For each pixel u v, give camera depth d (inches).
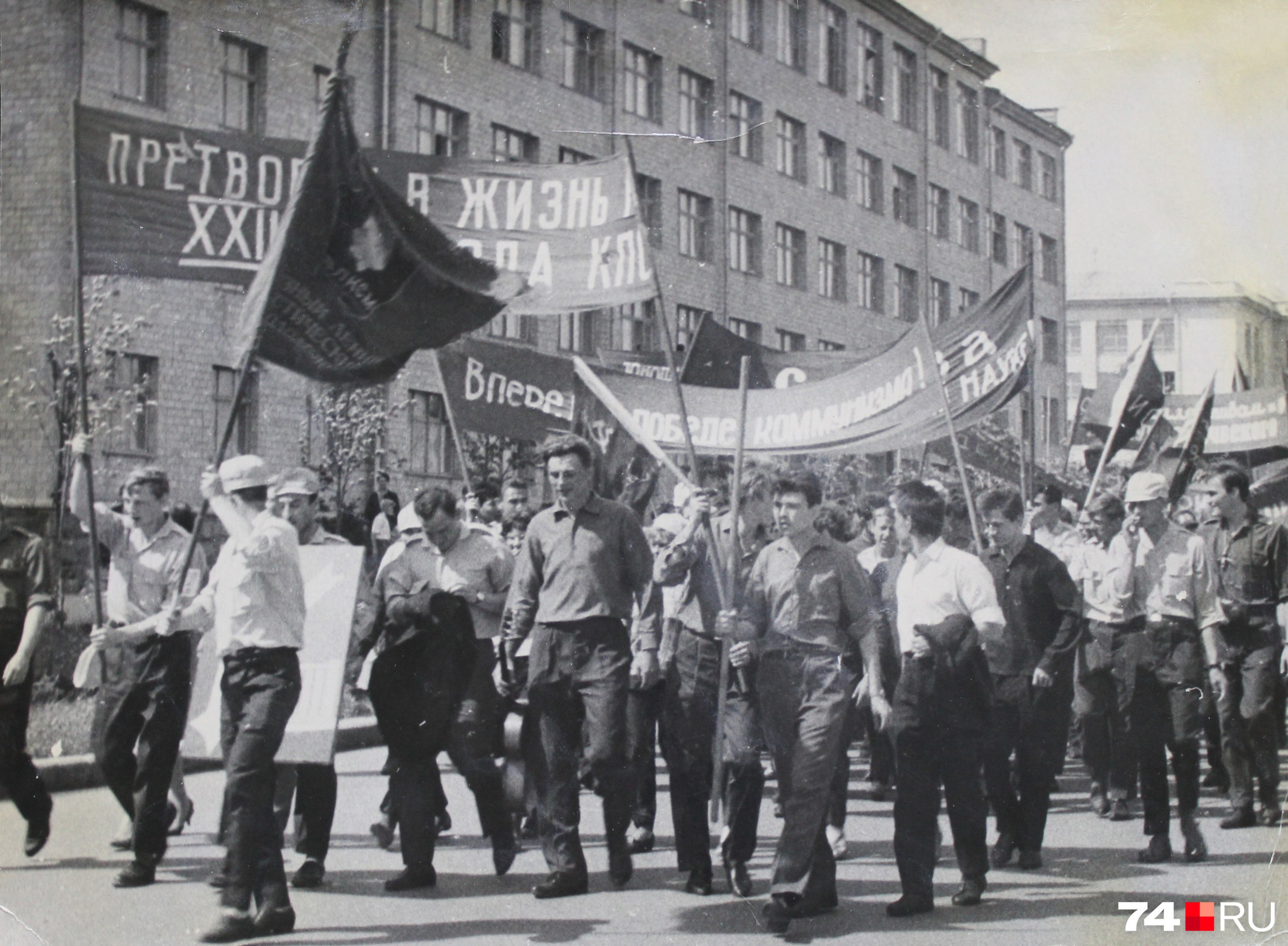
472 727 231.8
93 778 322.7
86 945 192.9
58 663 373.7
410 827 229.5
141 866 226.1
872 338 749.3
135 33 545.3
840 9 727.7
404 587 241.9
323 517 498.9
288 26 504.4
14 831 271.1
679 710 231.0
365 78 642.8
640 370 387.2
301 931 201.3
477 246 273.0
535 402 366.6
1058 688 250.2
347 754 408.8
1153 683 262.7
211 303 569.0
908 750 214.5
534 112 735.7
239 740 199.8
